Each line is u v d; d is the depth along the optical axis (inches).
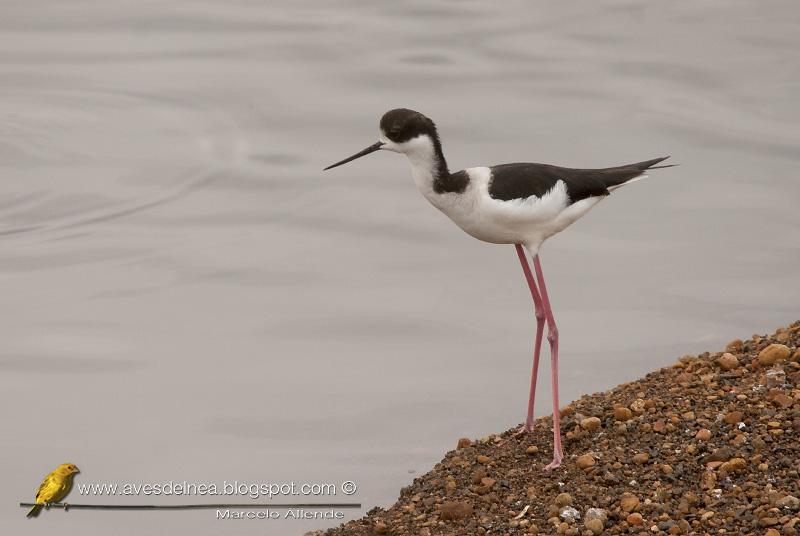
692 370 394.0
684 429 351.6
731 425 347.6
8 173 632.4
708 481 321.1
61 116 706.8
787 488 312.5
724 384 376.5
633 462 339.9
